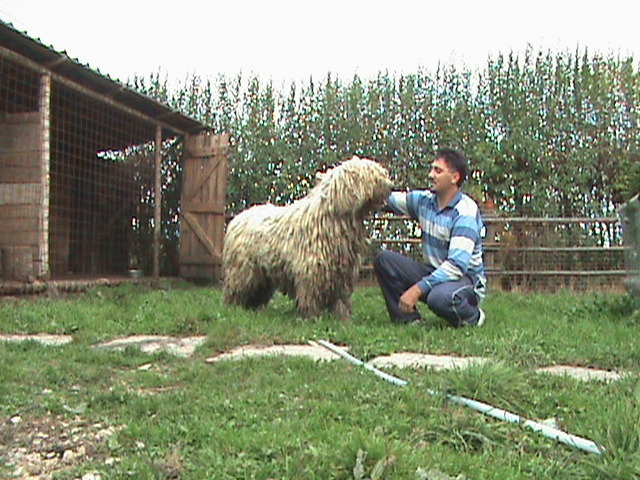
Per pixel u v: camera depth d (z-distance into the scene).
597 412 2.54
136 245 10.79
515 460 2.12
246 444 2.16
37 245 7.40
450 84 10.02
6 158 7.55
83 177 10.38
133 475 1.96
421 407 2.57
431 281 4.77
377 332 4.37
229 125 10.64
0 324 4.89
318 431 2.28
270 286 5.68
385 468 1.90
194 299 6.83
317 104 10.20
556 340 4.16
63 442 2.32
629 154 9.66
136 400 2.76
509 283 9.02
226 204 10.41
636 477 1.86
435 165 4.97
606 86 9.78
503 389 2.76
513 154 9.60
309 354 3.84
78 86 7.92
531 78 9.93
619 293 7.97
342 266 4.98
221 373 3.29
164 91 11.02
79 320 5.04
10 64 7.46
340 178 4.84
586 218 9.16
